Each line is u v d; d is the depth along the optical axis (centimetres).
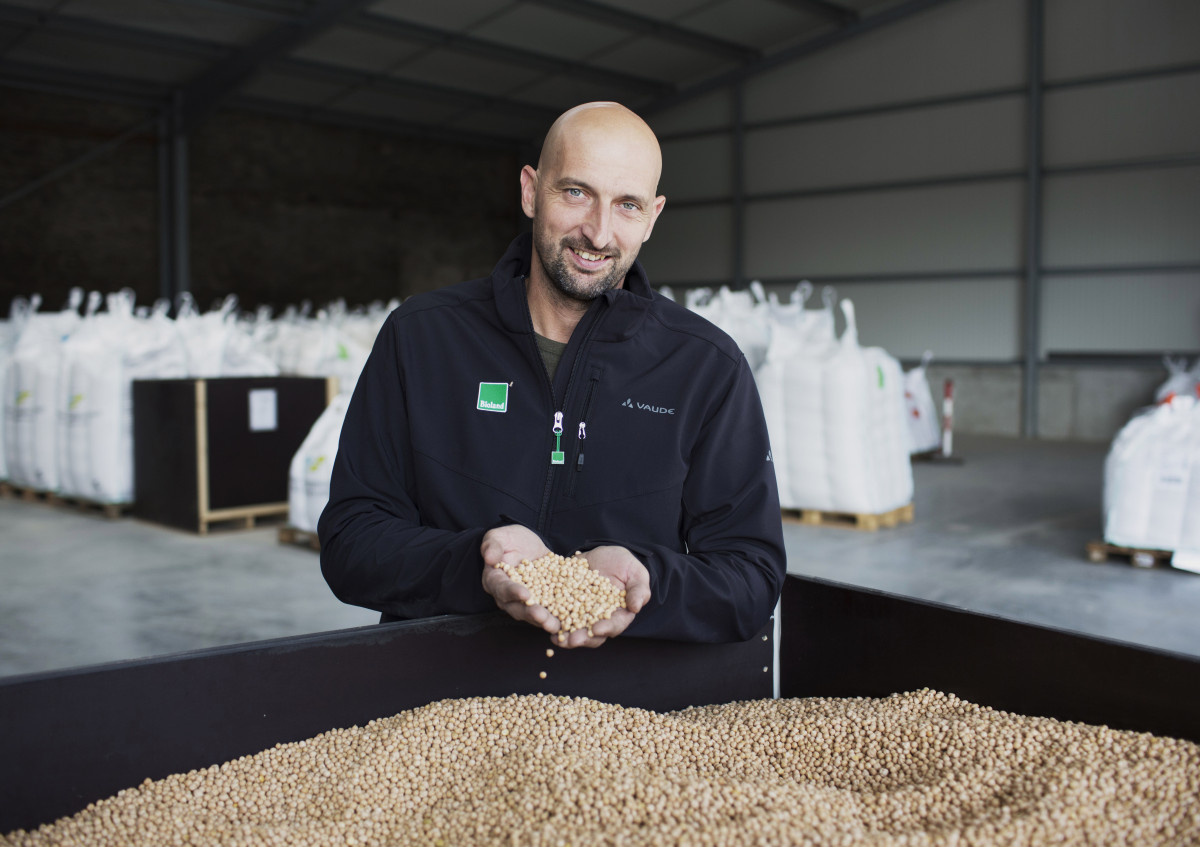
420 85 1324
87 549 520
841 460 573
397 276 1534
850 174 1239
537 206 135
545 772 109
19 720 100
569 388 138
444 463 140
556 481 139
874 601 138
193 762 111
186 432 556
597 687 131
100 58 1148
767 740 125
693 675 137
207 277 1352
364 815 107
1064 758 111
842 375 567
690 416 139
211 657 110
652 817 101
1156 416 501
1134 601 427
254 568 479
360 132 1477
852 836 98
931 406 930
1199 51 999
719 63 1298
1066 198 1087
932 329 1189
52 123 1209
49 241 1218
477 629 124
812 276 1279
